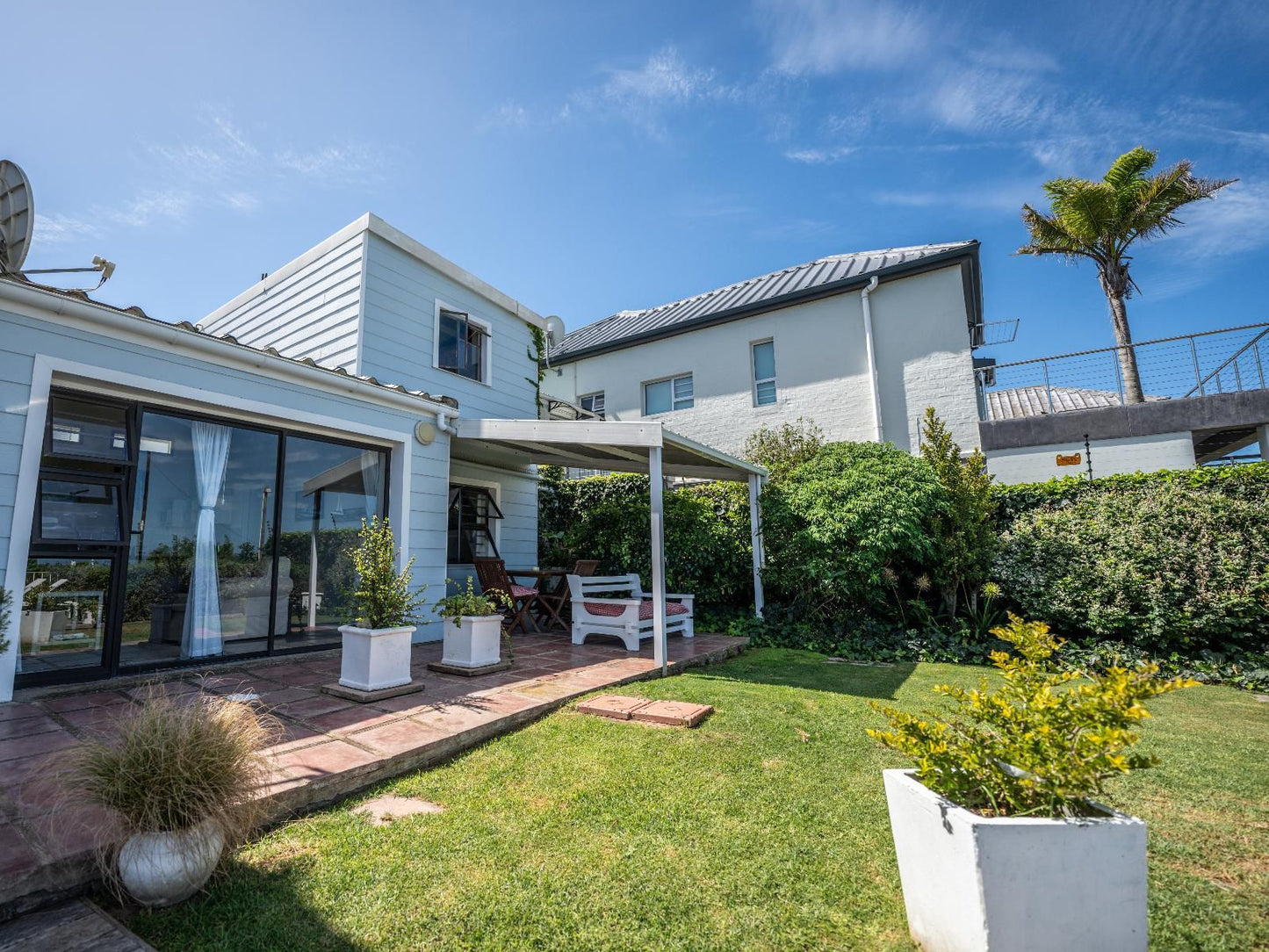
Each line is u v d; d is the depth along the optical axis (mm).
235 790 2426
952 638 7707
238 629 5637
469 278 9891
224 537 5578
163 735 2336
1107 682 1941
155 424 5160
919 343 11414
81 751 2318
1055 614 7340
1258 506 6695
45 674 4461
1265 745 4191
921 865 2020
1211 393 9375
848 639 8117
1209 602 6539
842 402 12070
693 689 5430
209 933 2088
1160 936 2104
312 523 6320
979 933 1719
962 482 8375
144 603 5027
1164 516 7055
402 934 2088
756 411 13086
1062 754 1848
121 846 2217
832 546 8273
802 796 3201
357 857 2555
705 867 2521
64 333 4523
